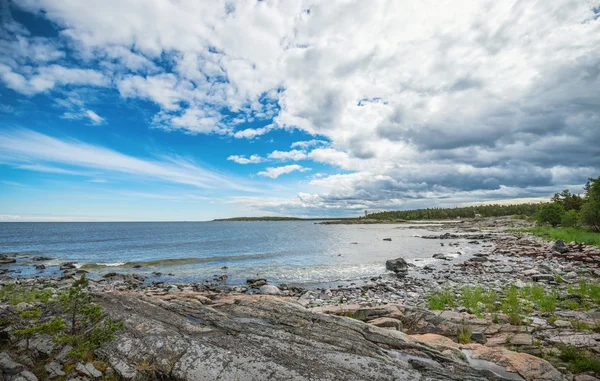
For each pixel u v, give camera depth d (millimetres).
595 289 15961
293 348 7227
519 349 8867
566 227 66875
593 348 8453
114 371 6539
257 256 45438
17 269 34844
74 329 7895
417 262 38250
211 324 8945
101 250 54406
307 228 168625
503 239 63031
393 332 8805
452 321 11180
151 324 8422
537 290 15844
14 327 8359
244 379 5996
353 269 33969
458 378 6137
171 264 38312
